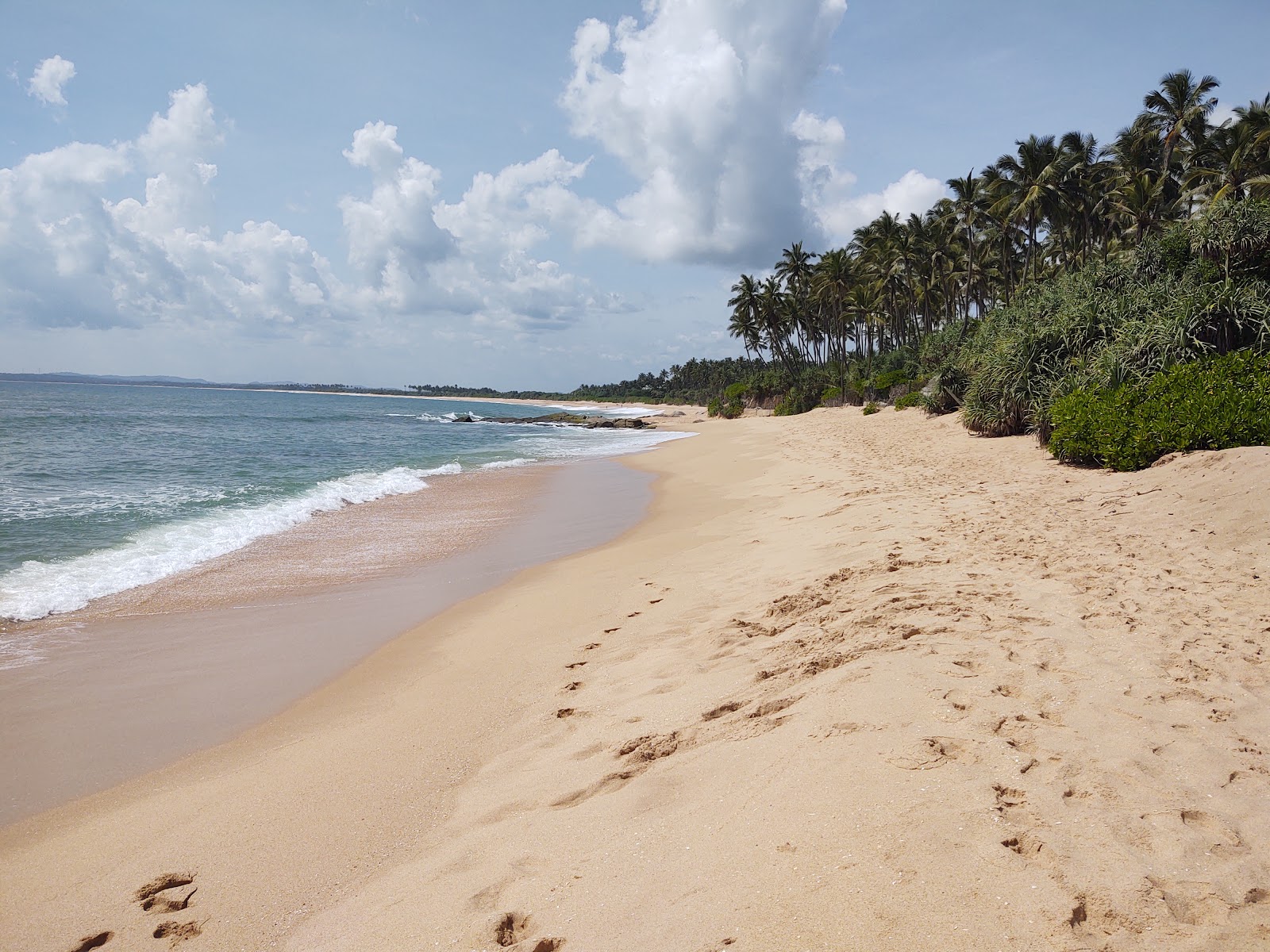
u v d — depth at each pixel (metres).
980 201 41.00
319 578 8.74
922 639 4.52
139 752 4.41
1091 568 5.94
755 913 2.34
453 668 5.68
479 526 12.12
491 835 3.22
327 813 3.60
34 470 17.45
